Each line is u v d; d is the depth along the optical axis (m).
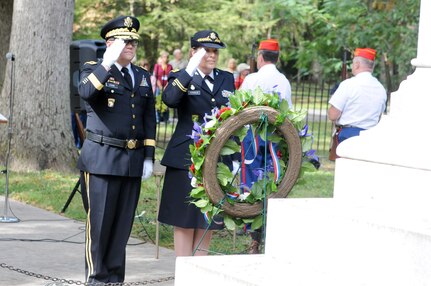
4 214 15.40
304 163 9.22
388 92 33.47
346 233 7.11
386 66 33.56
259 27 43.97
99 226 10.29
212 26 43.28
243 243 13.93
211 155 8.82
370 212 7.33
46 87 20.55
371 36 31.83
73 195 16.17
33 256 12.84
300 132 9.19
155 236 14.39
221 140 8.82
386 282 6.80
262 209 9.04
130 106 10.36
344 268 7.10
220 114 8.87
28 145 20.45
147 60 44.00
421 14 7.87
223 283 7.22
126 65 10.44
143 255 13.20
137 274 12.02
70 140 20.81
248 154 10.48
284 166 9.21
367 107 15.05
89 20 38.38
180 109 10.94
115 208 10.41
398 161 7.44
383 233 6.85
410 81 7.93
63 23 20.70
